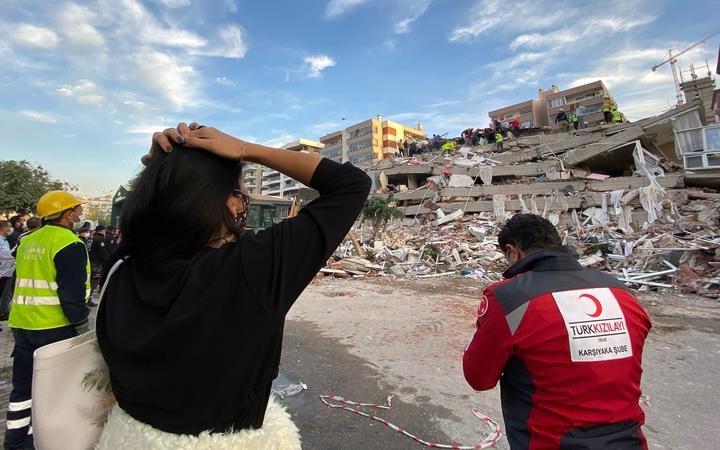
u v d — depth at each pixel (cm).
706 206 1490
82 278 297
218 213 91
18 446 287
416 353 520
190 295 82
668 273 957
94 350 106
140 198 91
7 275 641
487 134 2784
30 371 293
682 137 1753
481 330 159
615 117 2388
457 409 367
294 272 88
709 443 304
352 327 648
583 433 137
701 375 432
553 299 147
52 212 300
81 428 102
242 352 84
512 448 152
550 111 7600
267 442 93
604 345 141
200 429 83
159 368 82
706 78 2997
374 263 1393
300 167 103
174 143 97
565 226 1722
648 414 348
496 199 2022
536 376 145
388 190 2692
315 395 395
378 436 322
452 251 1435
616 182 1823
